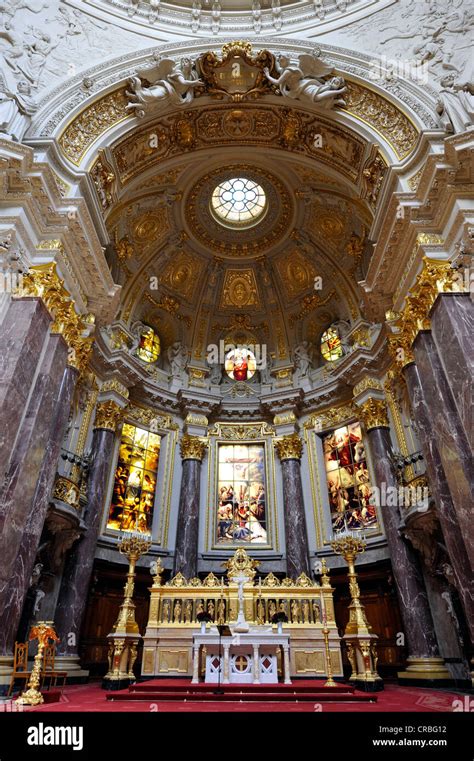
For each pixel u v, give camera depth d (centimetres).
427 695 695
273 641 686
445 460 693
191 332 1694
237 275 1705
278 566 1320
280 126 1220
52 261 767
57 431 830
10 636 632
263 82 1134
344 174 1173
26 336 682
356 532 1244
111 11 1159
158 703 557
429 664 883
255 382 1680
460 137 756
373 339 1353
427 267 768
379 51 1079
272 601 826
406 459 1107
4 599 629
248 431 1555
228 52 1091
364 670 782
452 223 774
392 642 1080
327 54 1109
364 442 1338
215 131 1245
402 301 896
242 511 1435
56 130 911
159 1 1204
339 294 1561
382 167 997
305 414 1531
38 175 750
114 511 1256
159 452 1458
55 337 781
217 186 1523
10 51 976
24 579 687
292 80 1087
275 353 1689
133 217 1391
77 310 903
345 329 1532
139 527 1303
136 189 1277
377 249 930
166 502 1377
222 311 1730
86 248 870
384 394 1267
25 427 685
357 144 1070
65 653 938
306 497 1408
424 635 921
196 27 1211
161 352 1659
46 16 1069
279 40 1151
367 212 1254
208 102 1162
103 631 1120
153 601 807
